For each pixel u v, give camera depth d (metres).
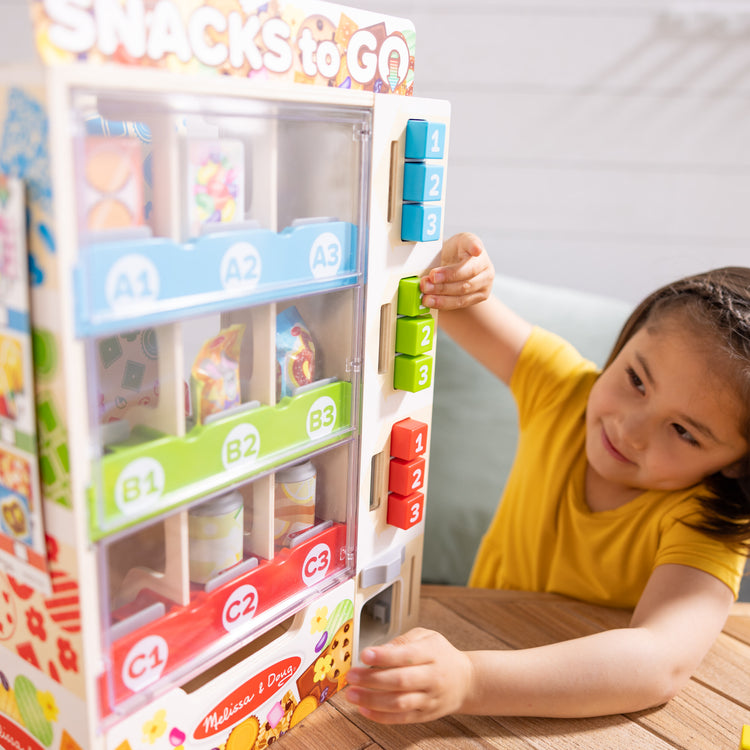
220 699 0.56
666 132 1.78
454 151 1.85
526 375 1.10
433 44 1.78
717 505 0.85
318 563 0.64
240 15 0.49
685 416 0.81
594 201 1.85
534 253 1.90
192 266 0.46
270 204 0.53
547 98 1.79
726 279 0.87
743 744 0.62
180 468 0.49
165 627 0.51
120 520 0.46
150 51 0.44
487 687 0.64
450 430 1.52
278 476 0.61
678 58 1.72
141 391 0.54
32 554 0.46
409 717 0.61
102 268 0.41
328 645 0.66
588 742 0.63
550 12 1.73
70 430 0.42
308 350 0.61
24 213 0.40
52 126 0.37
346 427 0.63
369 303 0.61
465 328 1.09
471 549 1.39
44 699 0.50
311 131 0.57
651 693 0.67
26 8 1.58
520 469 1.11
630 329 0.96
